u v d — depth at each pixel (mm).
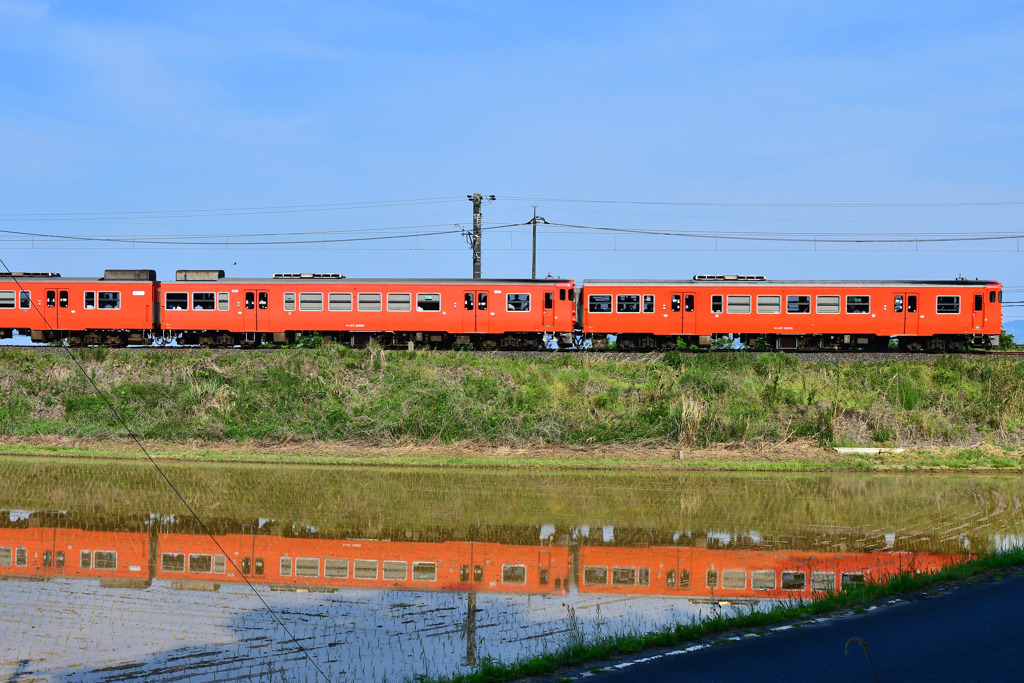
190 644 11812
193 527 19172
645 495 23672
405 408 31984
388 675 10609
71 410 33188
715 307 38594
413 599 14078
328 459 29172
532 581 15195
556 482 25641
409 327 38719
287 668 10875
